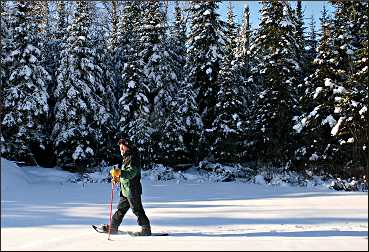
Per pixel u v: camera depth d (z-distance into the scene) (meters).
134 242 6.20
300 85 23.64
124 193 7.23
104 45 30.38
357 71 20.73
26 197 13.88
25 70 25.03
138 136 26.09
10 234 7.18
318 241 5.96
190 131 26.28
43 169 25.72
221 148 25.62
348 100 19.73
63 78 26.64
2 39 26.27
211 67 27.41
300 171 22.89
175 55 31.55
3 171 19.06
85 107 26.20
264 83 25.42
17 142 25.22
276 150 24.70
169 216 9.27
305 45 33.53
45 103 25.66
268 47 25.16
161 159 26.20
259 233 6.97
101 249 5.64
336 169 21.23
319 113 21.77
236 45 36.97
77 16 27.27
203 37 27.52
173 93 28.48
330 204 11.16
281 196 13.91
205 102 27.73
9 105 25.09
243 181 21.95
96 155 27.12
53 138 26.70
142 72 27.06
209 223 8.34
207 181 21.89
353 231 6.99
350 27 23.56
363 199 12.30
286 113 24.38
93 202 12.44
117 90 31.00
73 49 26.72
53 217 9.36
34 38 26.22
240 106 26.34
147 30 28.23
